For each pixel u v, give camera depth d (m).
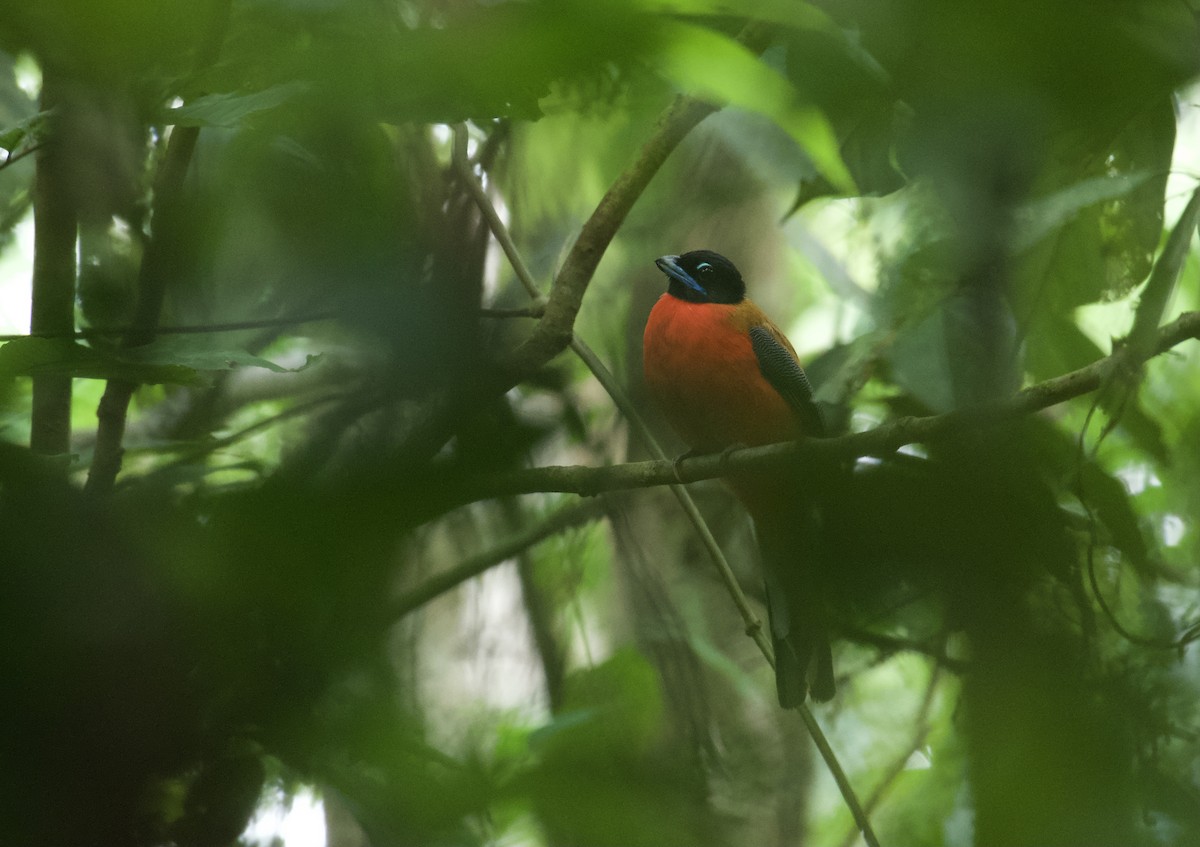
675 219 14.70
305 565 2.14
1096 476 7.40
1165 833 5.41
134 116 3.85
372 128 3.98
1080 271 8.39
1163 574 8.88
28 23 2.23
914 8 2.27
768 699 13.05
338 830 6.93
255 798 3.44
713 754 10.48
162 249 5.02
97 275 6.29
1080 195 6.19
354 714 3.00
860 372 10.11
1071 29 2.23
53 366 4.55
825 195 7.45
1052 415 9.64
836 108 2.95
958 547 3.55
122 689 2.18
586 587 14.37
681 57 2.31
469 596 13.47
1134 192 8.10
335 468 2.31
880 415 11.21
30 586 2.11
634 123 11.05
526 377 7.21
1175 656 6.62
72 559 2.14
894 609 3.63
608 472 7.42
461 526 9.62
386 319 3.00
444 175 7.27
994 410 3.68
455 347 2.93
